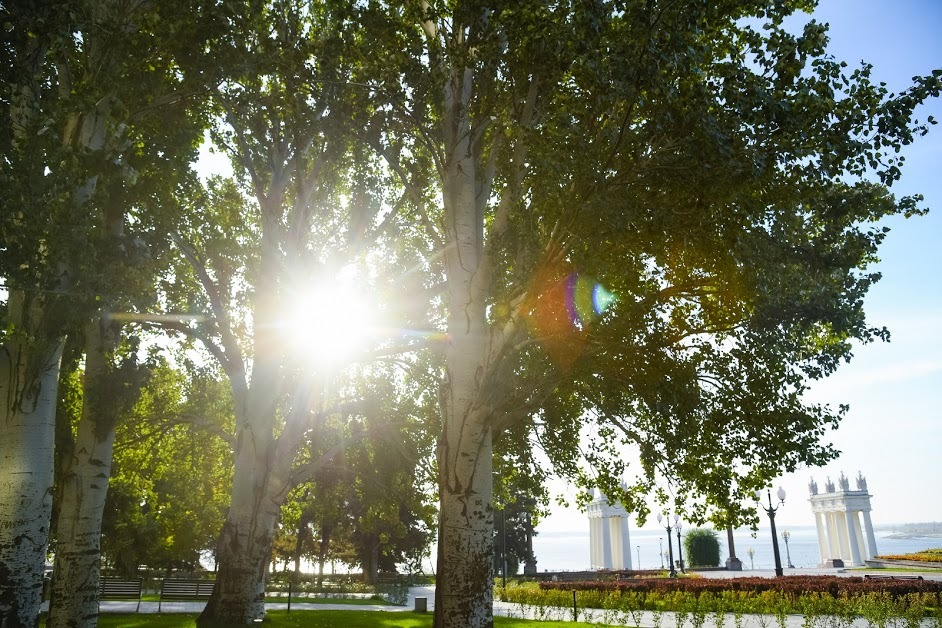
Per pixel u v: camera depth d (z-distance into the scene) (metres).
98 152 9.82
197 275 16.70
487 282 12.64
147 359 13.52
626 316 11.02
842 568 50.38
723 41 10.62
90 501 12.36
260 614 15.29
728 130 8.93
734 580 24.69
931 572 40.34
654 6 9.06
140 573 43.91
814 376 11.60
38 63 10.64
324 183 19.62
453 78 13.78
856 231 11.66
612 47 9.27
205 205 17.05
